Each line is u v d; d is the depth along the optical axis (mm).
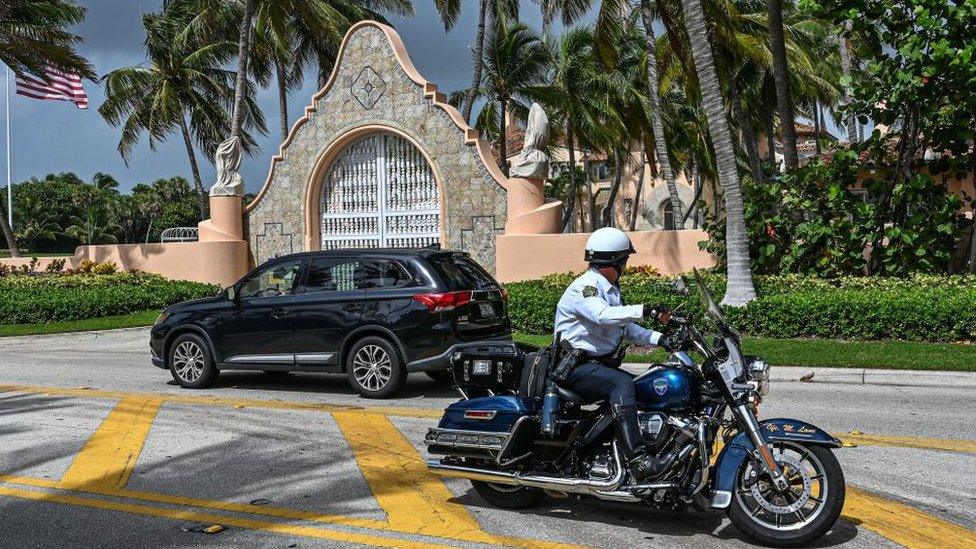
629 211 52812
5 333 18625
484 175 21078
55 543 5375
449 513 5879
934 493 6184
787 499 5352
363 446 7902
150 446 7949
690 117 39000
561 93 28484
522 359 5934
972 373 10992
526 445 5766
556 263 19594
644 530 5492
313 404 10156
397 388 10508
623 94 32906
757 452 5152
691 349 5473
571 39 33000
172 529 5605
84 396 10820
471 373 6051
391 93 22141
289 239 23656
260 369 11164
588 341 5602
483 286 10953
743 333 14758
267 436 8359
